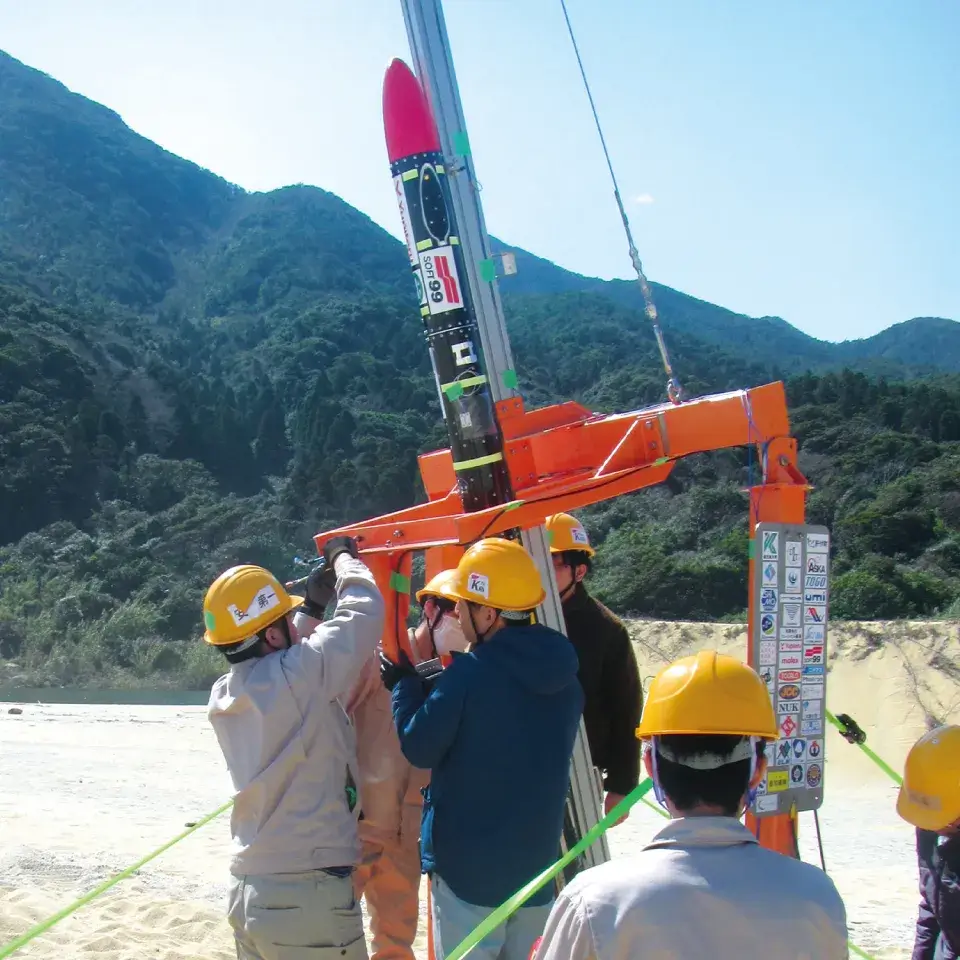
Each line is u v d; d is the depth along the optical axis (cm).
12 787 1155
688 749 213
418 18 427
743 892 202
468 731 326
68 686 4066
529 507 383
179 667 4259
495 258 432
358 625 357
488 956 324
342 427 9250
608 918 200
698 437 385
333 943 338
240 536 6331
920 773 294
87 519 7400
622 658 455
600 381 12044
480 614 342
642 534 4525
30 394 8806
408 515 437
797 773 362
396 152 412
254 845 339
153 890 725
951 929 287
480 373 407
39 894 684
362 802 414
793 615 364
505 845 323
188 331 16100
